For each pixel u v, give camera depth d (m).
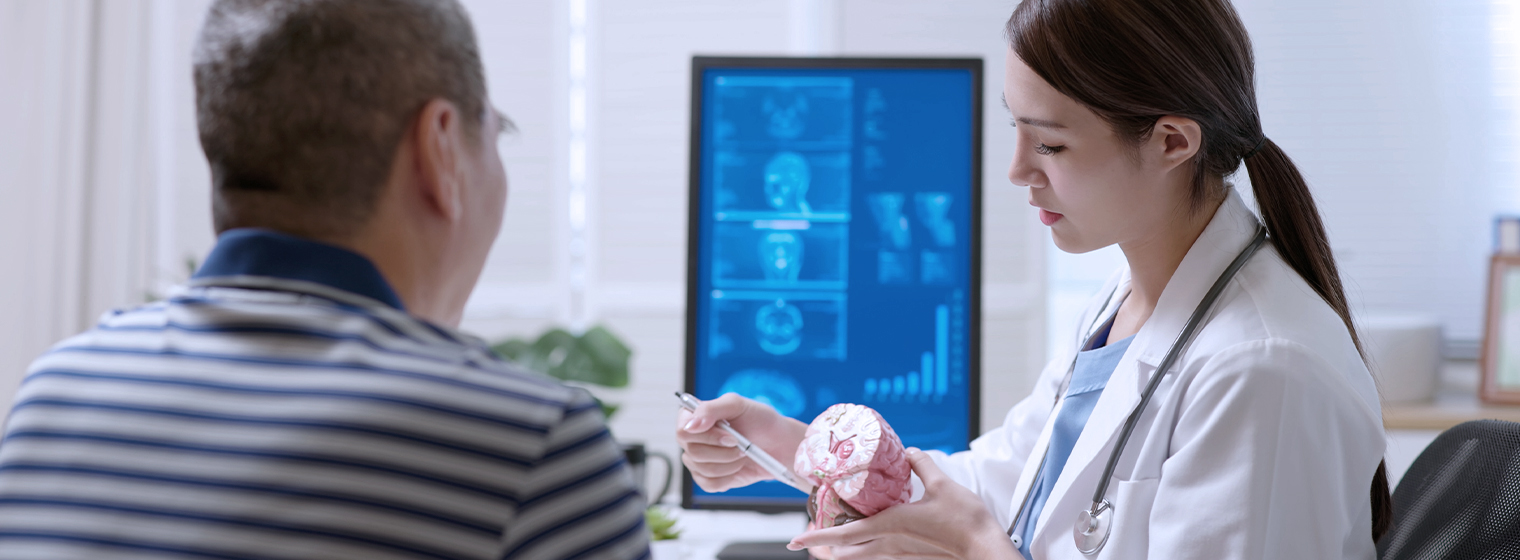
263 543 0.48
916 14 2.59
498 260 2.73
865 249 1.46
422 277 0.63
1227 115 0.82
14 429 0.54
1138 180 0.84
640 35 2.68
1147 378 0.87
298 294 0.55
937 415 1.45
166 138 2.70
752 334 1.47
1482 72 2.41
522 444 0.51
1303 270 0.91
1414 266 2.47
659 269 2.70
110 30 2.51
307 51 0.56
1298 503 0.75
